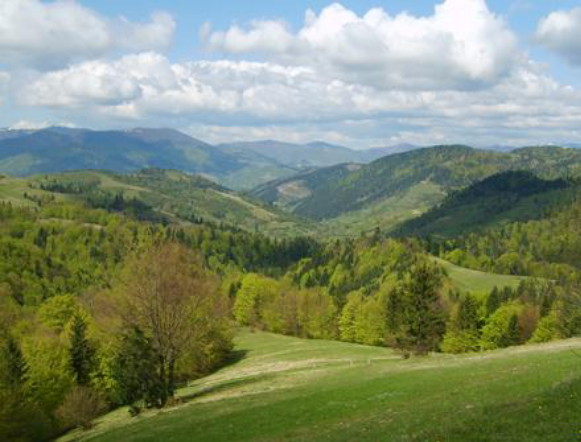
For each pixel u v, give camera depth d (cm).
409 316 8538
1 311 12750
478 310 15050
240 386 6912
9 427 7325
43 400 8556
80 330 9381
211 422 4466
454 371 5056
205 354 9425
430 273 8800
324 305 16238
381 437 3000
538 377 3831
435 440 2559
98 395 8638
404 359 7969
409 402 3950
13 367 8031
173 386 6456
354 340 15238
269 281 17762
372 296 18662
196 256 7175
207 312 6756
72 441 5775
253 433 3938
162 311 6331
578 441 2139
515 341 13162
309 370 7631
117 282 6762
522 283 17575
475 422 2689
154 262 6450
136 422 5428
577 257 6419
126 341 6259
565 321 9412
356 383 5222
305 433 3625
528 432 2373
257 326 16938
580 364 4119
